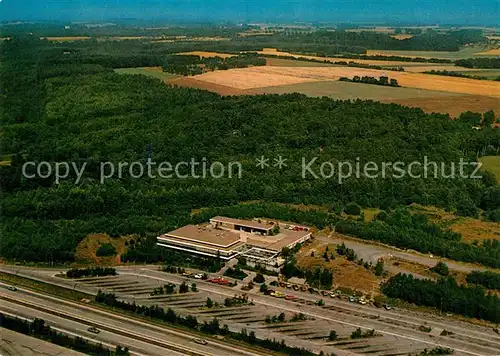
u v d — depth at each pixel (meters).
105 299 168.12
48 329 151.62
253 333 148.75
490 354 145.38
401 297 171.00
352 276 183.75
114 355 142.12
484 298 166.12
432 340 151.00
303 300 170.25
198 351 144.75
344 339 150.75
